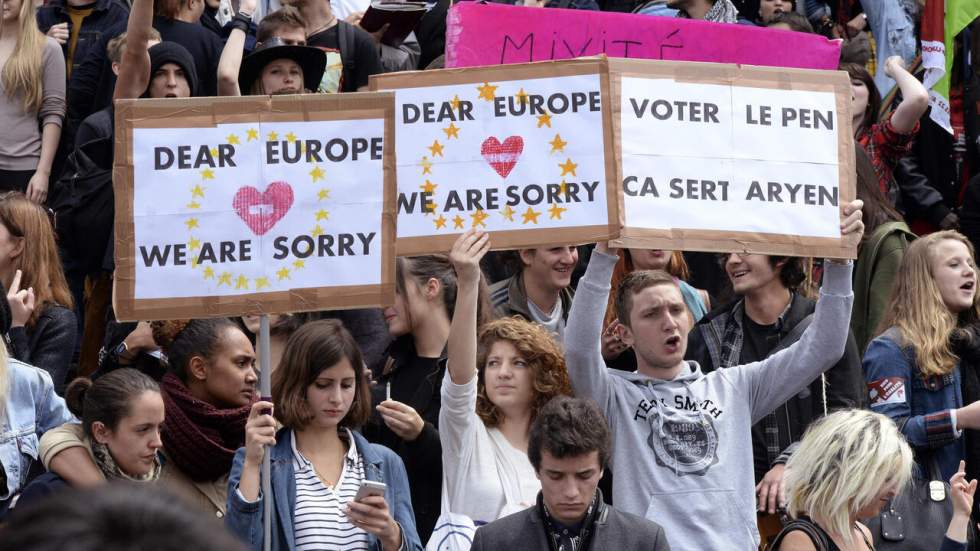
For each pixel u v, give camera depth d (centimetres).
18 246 1296
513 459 1050
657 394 1045
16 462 1081
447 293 1211
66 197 1534
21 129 1727
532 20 1094
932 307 1286
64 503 262
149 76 1560
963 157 1984
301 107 956
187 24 1784
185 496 283
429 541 991
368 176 957
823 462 911
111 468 994
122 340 1328
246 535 896
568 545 898
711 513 1011
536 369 1066
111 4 1859
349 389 973
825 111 1051
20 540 258
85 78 1745
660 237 1012
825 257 1038
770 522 1125
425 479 1084
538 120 1013
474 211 1011
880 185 1728
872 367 1283
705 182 1024
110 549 256
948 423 1216
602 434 886
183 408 1066
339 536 935
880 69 2053
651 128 1022
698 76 1033
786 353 1059
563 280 1307
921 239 1322
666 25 1098
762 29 1100
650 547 904
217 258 947
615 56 1096
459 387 1020
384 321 1313
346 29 1816
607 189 1007
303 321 1281
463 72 1015
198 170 949
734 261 1239
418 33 1958
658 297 1042
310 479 955
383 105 959
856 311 1481
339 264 952
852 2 2214
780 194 1034
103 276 1538
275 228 950
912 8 2055
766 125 1039
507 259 1354
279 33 1697
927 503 1109
